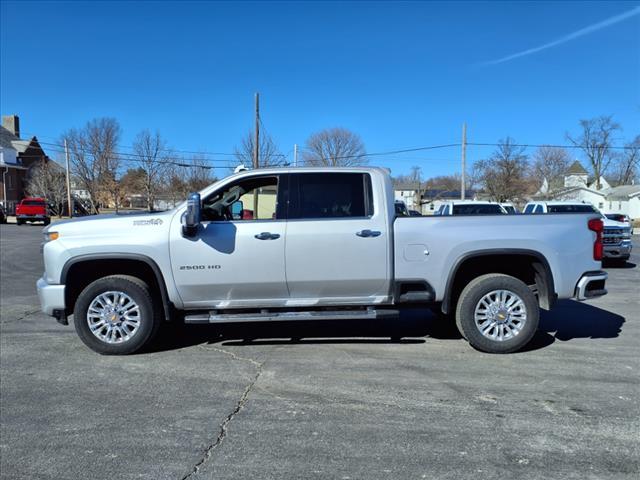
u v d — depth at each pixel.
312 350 5.58
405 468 3.13
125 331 5.43
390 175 5.58
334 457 3.27
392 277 5.39
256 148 29.94
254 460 3.24
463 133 35.00
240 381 4.65
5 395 4.35
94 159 49.94
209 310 5.50
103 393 4.38
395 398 4.22
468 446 3.40
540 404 4.08
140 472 3.11
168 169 50.56
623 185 74.62
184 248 5.27
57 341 6.05
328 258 5.32
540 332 6.36
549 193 56.28
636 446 3.39
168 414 3.94
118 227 5.32
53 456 3.31
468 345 5.75
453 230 5.40
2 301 8.71
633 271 12.81
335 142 43.50
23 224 37.88
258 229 5.30
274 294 5.42
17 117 63.38
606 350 5.55
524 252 5.39
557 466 3.14
